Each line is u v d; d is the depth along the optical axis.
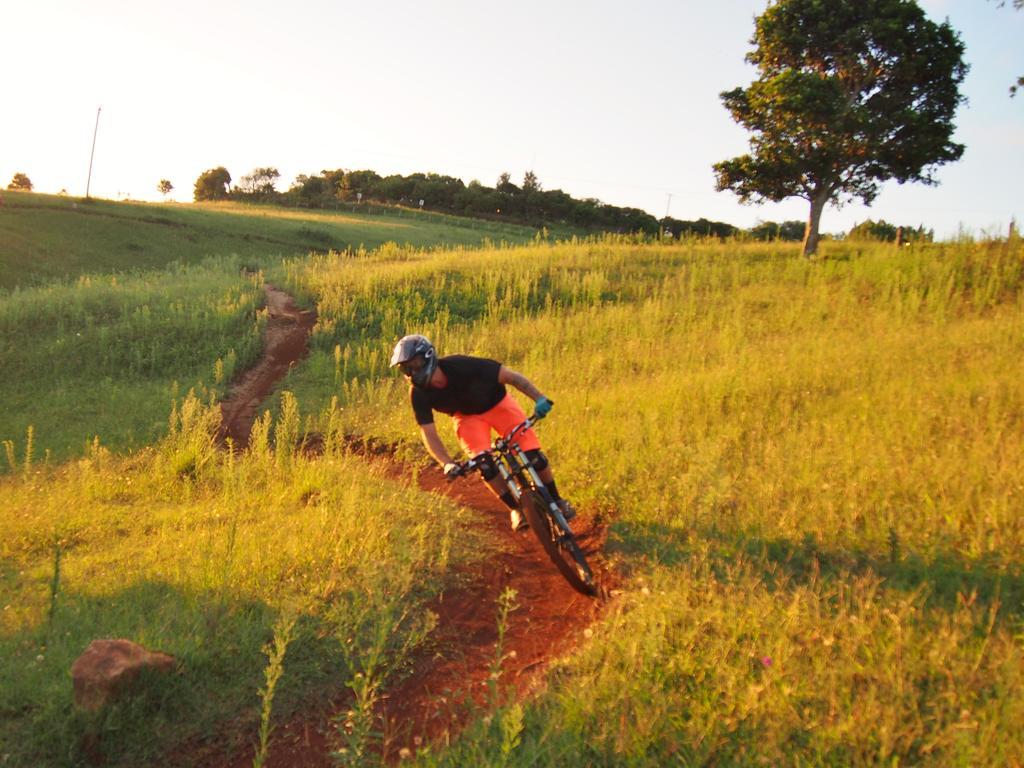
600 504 7.36
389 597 5.28
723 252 27.17
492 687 4.13
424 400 5.80
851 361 10.80
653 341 15.58
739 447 8.16
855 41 26.42
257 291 24.70
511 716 3.62
